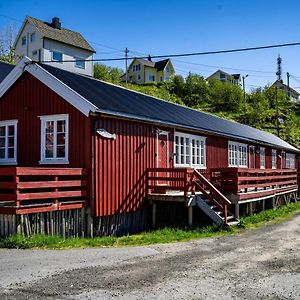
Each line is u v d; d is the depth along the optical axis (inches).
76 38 2116.1
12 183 447.2
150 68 3550.7
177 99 2748.5
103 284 295.1
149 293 277.0
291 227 613.9
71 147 565.9
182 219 707.4
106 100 603.8
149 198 644.7
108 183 569.0
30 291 277.6
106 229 567.8
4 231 452.4
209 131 821.9
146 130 654.5
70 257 380.8
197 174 624.7
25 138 618.2
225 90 2881.4
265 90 3248.0
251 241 486.3
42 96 603.2
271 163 1288.1
